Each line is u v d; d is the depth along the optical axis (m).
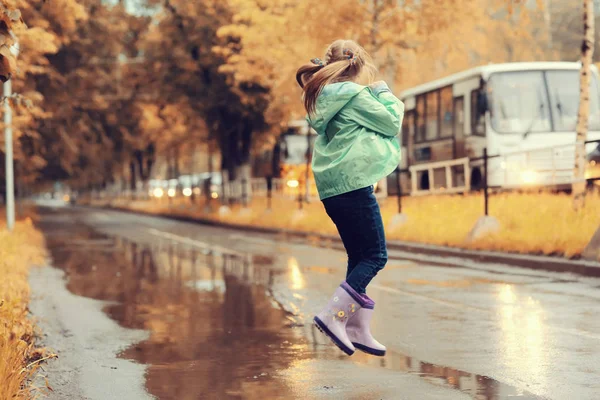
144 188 92.94
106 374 8.93
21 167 44.69
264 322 12.46
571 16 49.78
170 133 60.34
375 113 6.45
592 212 20.80
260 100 48.03
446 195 30.53
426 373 8.62
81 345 10.77
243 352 10.06
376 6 34.06
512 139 30.20
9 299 12.14
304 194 52.59
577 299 13.99
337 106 6.48
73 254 27.59
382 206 33.34
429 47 37.50
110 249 29.91
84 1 42.03
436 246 23.88
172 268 21.84
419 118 36.66
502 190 29.73
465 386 7.98
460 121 32.69
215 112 50.75
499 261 20.36
